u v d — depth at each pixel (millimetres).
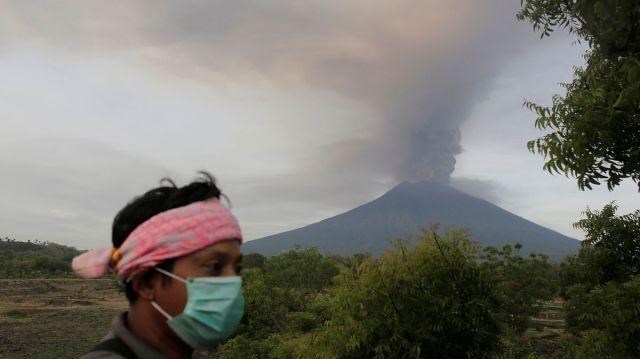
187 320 1229
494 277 7523
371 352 7207
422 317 6918
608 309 7230
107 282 89000
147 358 1187
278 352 11148
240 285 1326
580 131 4684
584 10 4102
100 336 38250
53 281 84875
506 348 7754
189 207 1260
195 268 1242
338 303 7328
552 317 37812
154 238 1208
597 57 5547
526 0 6406
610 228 9852
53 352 31328
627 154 4902
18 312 52156
